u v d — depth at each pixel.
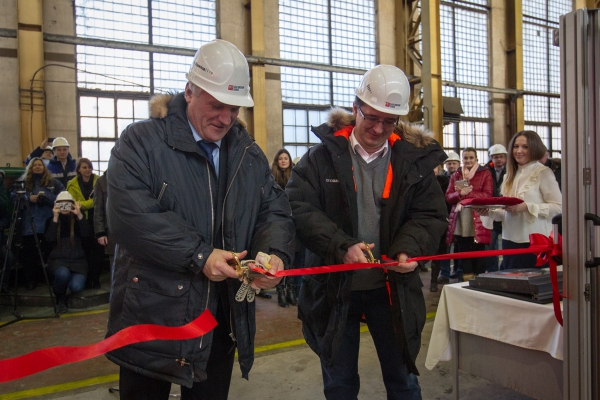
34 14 6.61
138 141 1.26
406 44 9.95
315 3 9.32
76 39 6.95
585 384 1.40
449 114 10.44
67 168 5.46
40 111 6.72
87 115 7.28
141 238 1.20
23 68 6.60
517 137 2.90
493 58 11.65
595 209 1.36
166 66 7.94
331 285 1.62
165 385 1.39
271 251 1.37
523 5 12.09
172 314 1.25
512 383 1.91
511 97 11.85
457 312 2.08
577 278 1.40
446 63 11.05
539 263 1.60
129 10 7.61
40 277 5.25
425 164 1.67
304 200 1.70
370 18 9.98
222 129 1.31
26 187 4.75
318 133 1.69
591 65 1.34
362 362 2.92
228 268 1.19
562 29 1.38
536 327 1.76
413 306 1.65
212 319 1.26
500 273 2.09
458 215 4.81
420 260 1.58
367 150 1.69
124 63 7.58
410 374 1.80
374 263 1.47
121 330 1.15
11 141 6.61
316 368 2.87
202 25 8.25
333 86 9.56
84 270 4.60
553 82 12.69
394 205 1.66
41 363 1.01
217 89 1.24
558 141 12.82
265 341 3.44
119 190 1.22
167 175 1.27
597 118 1.34
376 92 1.53
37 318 4.25
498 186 5.01
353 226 1.65
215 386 1.45
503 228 2.95
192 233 1.23
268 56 8.75
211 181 1.35
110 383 2.73
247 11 8.52
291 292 4.54
